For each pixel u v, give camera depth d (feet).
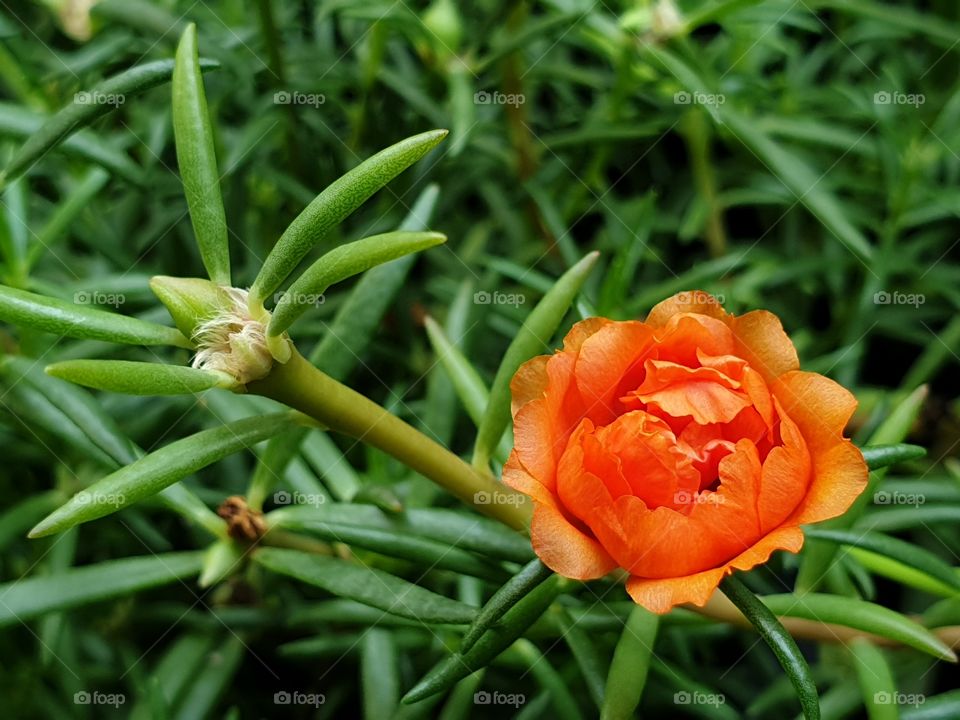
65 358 0.58
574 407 0.44
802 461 0.42
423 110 0.69
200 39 0.65
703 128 0.71
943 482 0.61
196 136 0.44
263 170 0.68
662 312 0.44
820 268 0.71
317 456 0.57
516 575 0.44
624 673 0.49
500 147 0.75
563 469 0.42
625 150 0.79
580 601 0.54
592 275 0.71
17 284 0.58
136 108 0.72
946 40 0.68
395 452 0.46
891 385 0.77
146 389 0.41
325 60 0.71
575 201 0.72
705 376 0.43
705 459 0.43
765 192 0.73
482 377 0.66
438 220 0.72
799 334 0.70
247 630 0.62
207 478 0.65
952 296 0.70
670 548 0.41
